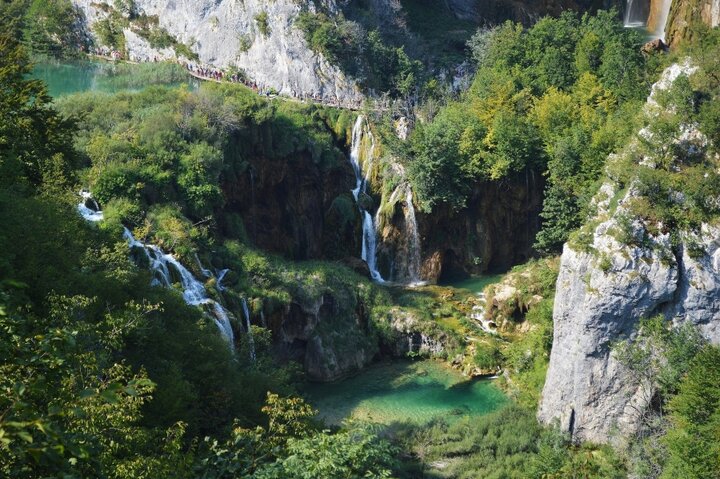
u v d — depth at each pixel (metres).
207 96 77.19
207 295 57.59
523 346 65.00
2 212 36.28
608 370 55.84
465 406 60.03
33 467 14.92
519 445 53.66
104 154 64.12
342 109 94.88
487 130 86.69
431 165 82.81
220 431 38.56
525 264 81.75
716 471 42.00
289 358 65.75
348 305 69.88
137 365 37.12
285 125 83.06
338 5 105.69
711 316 54.97
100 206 61.12
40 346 16.72
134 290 43.25
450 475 48.97
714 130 57.75
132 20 114.50
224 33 106.69
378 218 87.19
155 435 28.08
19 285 17.00
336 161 87.94
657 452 50.38
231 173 74.69
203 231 64.06
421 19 120.88
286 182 83.12
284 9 102.25
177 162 67.50
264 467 27.95
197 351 42.41
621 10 127.25
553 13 127.94
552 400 57.88
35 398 18.42
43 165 47.44
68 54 112.88
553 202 78.81
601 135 77.62
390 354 69.69
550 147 82.81
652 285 54.72
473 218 86.06
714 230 54.97
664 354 53.88
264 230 80.75
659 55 93.38
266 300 63.59
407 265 85.38
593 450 55.78
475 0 126.12
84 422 21.41
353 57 101.38
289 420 33.59
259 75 103.69
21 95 44.03
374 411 58.97
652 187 56.50
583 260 56.59
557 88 95.19
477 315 75.00
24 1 114.19
